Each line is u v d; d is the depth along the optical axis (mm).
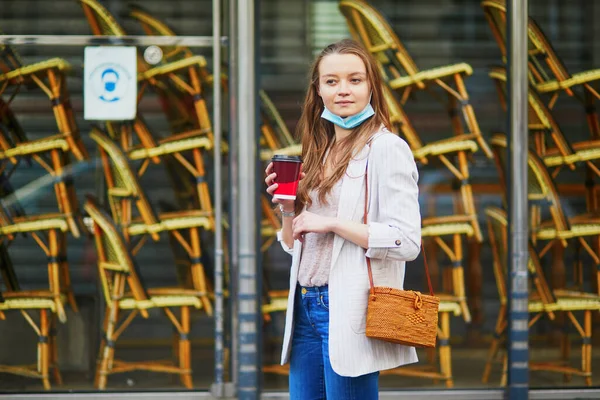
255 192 7352
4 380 7348
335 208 3900
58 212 7402
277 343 7492
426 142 7633
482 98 7645
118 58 7375
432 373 7562
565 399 7508
